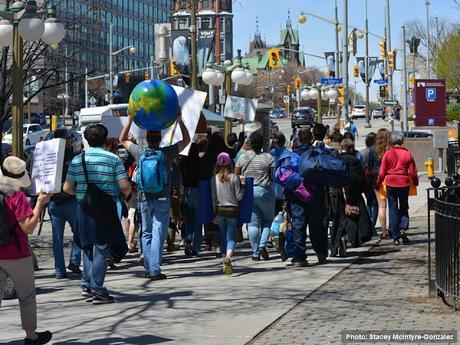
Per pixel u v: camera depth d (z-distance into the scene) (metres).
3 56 20.27
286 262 15.02
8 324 10.23
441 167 40.00
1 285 8.30
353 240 15.19
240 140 21.17
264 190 15.16
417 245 16.86
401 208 17.02
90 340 9.05
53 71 24.67
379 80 77.75
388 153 16.89
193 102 15.32
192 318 10.11
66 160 13.91
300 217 14.25
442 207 10.25
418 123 36.31
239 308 10.62
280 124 103.88
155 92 13.70
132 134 16.23
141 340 8.96
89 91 99.12
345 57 47.75
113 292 12.34
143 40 138.50
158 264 13.48
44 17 24.47
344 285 12.16
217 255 16.28
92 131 10.93
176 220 17.31
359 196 15.27
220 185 14.02
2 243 8.09
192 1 25.39
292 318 9.87
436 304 10.37
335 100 54.38
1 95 20.38
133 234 17.16
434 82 36.19
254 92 142.50
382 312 9.95
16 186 8.28
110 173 10.84
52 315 10.68
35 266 15.32
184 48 34.72
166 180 13.32
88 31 35.62
